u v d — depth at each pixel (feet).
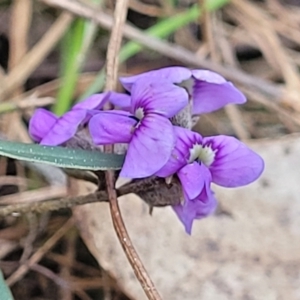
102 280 0.48
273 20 0.60
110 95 0.41
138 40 0.54
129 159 0.38
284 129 0.55
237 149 0.39
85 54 0.53
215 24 0.59
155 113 0.38
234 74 0.55
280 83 0.58
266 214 0.47
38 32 0.57
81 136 0.40
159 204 0.40
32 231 0.49
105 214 0.46
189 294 0.45
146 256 0.45
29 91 0.54
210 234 0.46
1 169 0.51
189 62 0.55
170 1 0.58
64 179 0.49
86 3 0.54
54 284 0.48
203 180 0.38
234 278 0.45
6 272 0.48
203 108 0.41
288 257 0.45
